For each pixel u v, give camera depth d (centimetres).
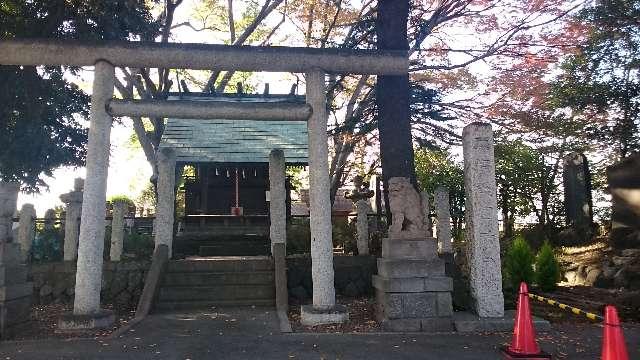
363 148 1888
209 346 654
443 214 1181
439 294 777
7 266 732
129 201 2600
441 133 1248
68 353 616
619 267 1359
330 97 1458
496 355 601
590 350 625
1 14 1035
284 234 1215
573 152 1903
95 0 1038
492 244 799
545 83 1359
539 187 2178
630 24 1727
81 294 805
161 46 866
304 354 607
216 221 1678
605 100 1838
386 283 775
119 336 720
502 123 1307
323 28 1659
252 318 869
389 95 986
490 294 786
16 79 1090
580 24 1277
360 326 793
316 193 862
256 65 886
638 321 844
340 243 1390
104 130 855
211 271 1095
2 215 743
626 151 1928
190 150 1597
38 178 1320
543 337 704
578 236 1772
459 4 1223
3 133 1165
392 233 800
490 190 811
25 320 778
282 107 883
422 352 617
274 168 1239
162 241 1152
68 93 1262
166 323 825
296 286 1131
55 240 1163
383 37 1004
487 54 1246
